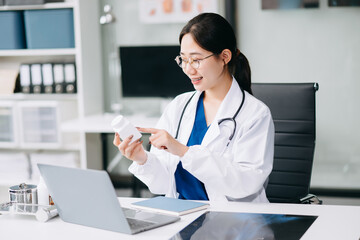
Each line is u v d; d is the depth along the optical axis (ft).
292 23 12.91
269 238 4.23
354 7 12.54
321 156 13.16
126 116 12.69
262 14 13.02
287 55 13.05
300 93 6.82
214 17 5.49
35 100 12.98
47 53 12.42
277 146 6.91
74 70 12.42
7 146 12.68
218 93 5.90
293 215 4.86
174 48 12.15
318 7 12.62
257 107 5.72
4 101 12.57
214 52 5.43
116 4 13.91
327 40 12.78
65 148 12.44
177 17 13.41
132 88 12.56
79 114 12.62
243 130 5.60
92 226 4.62
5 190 13.80
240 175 5.19
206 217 4.84
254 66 13.25
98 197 4.43
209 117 5.96
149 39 13.88
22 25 12.70
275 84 6.98
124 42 14.01
